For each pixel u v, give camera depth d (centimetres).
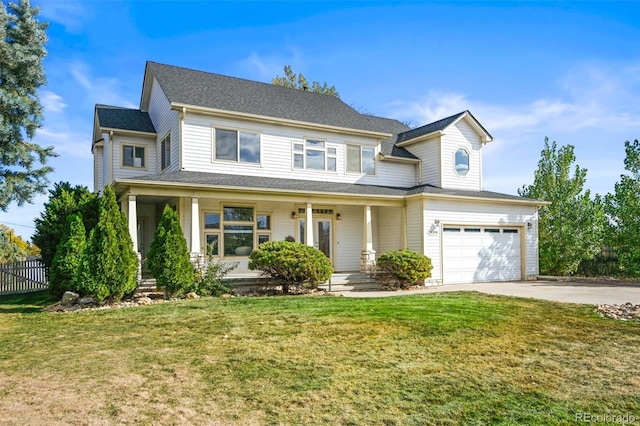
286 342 627
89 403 406
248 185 1339
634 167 1714
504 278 1744
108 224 1020
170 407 398
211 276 1226
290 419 376
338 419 377
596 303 1034
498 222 1725
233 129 1500
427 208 1557
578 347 619
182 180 1239
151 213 1659
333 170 1697
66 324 787
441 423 373
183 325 750
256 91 1753
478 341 639
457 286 1522
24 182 1540
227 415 382
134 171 1614
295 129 1622
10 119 1505
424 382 470
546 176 1995
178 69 1688
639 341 655
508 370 513
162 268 1091
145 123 1694
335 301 1016
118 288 1015
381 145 1917
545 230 1969
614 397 436
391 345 611
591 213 1888
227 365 521
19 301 1219
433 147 1830
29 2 1543
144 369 508
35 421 367
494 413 395
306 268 1236
